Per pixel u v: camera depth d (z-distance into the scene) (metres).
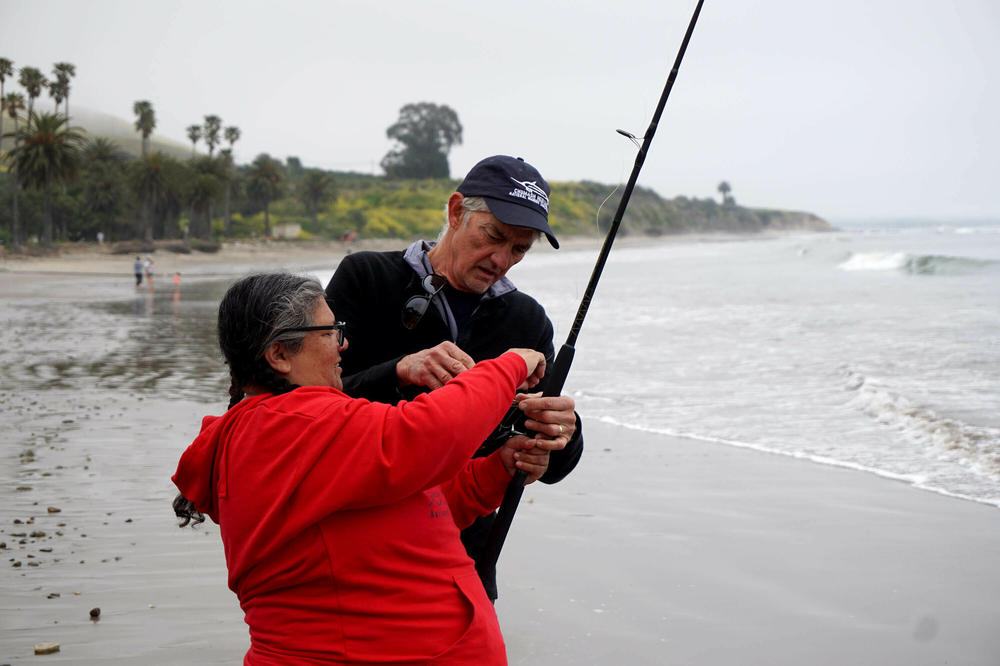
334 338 1.67
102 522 4.64
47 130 64.62
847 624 3.52
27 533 4.45
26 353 13.21
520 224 1.96
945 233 126.44
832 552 4.37
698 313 19.44
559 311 20.52
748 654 3.24
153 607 3.52
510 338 2.23
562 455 2.08
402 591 1.54
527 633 3.42
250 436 1.54
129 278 45.22
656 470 6.04
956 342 12.80
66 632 3.27
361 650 1.51
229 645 3.17
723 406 8.45
